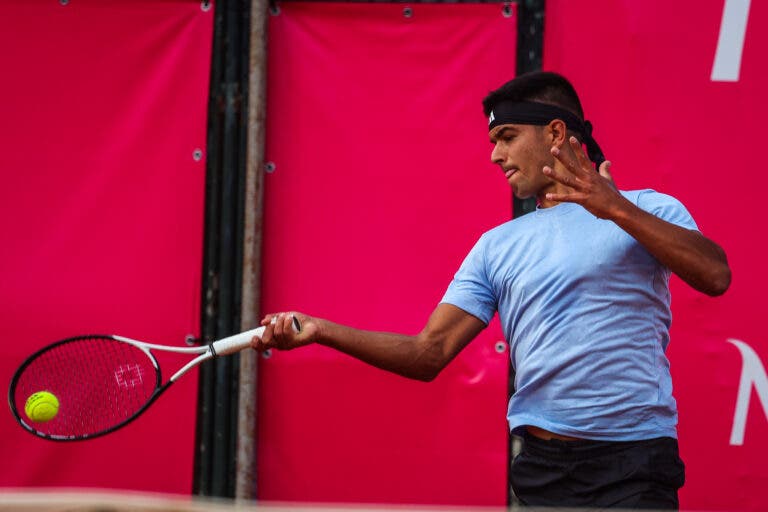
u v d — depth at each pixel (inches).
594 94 494.6
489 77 500.1
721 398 474.3
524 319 326.0
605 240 315.3
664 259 291.1
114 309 494.0
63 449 482.9
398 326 492.7
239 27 513.0
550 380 316.8
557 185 336.8
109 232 498.3
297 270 498.0
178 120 504.1
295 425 489.1
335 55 506.0
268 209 501.0
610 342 309.4
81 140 502.3
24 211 498.3
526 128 335.6
